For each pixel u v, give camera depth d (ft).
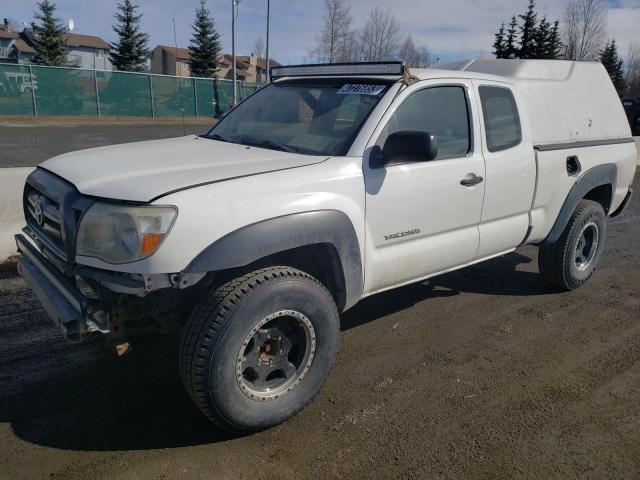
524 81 15.90
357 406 11.09
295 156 11.16
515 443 10.07
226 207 9.18
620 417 10.98
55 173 10.60
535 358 13.34
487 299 17.11
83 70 93.76
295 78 14.52
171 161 10.67
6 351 12.73
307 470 9.21
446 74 13.26
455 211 13.10
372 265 11.69
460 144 13.30
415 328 14.84
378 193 11.35
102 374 11.94
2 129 75.05
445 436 10.21
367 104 11.88
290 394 10.25
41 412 10.52
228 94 109.91
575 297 17.51
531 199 15.29
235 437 10.00
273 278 9.60
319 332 10.33
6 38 223.92
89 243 9.00
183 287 8.86
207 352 9.03
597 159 17.29
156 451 9.56
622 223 28.60
